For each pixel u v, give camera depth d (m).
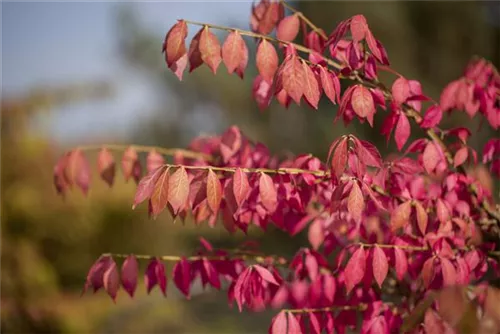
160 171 0.96
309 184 1.06
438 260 1.05
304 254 1.19
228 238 4.78
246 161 1.20
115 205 2.94
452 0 5.89
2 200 2.70
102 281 1.09
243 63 1.02
